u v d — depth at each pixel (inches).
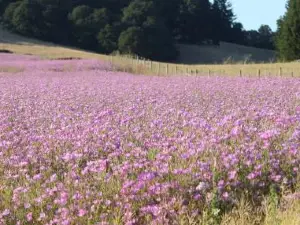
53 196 212.1
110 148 273.3
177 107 420.5
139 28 3567.9
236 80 802.8
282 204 211.6
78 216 193.5
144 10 3693.4
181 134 289.1
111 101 482.0
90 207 199.5
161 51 3634.4
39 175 232.1
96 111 410.6
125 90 629.0
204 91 582.2
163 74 1259.2
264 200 213.8
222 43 4520.2
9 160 259.9
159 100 482.6
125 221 191.6
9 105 465.1
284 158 246.4
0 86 760.3
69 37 3818.9
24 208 204.5
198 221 199.0
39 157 263.7
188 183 216.2
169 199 205.9
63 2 3789.4
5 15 3742.6
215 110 394.3
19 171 242.2
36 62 1637.6
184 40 4387.3
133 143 277.6
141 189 209.9
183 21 4345.5
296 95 497.7
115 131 301.9
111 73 1258.6
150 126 315.6
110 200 204.7
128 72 1365.7
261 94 522.3
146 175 215.5
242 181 227.3
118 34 3673.7
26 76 1139.9
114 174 225.1
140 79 940.6
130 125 325.7
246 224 195.0
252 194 221.8
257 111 360.8
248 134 270.7
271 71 1290.6
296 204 209.0
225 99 483.5
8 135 315.3
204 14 4375.0
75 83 823.7
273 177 229.3
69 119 363.9
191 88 639.1
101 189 215.5
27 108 438.6
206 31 4397.1
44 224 196.5
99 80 917.8
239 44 4611.2
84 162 261.4
